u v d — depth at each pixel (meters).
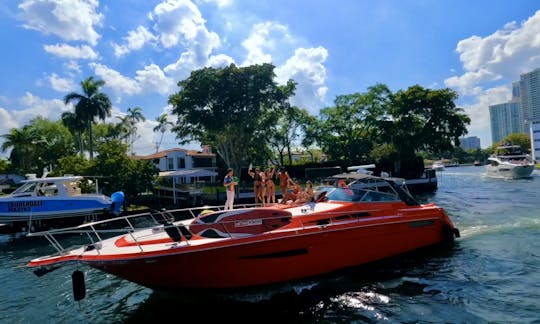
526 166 40.12
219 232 8.15
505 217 15.64
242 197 30.28
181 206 29.41
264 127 39.22
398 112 45.38
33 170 49.16
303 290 8.25
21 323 7.61
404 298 7.63
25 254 14.99
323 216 8.98
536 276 8.47
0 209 18.25
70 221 20.08
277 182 31.14
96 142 55.81
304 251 8.32
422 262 9.82
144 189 28.09
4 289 9.82
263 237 7.82
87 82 43.31
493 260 9.70
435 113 44.25
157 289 7.80
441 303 7.29
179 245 7.35
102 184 26.92
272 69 35.97
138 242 7.75
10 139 47.16
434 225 10.70
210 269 7.52
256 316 7.16
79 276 7.12
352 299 7.69
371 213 9.69
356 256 9.08
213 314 7.37
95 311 7.97
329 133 52.09
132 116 56.59
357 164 48.59
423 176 38.97
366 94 49.00
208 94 35.00
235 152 39.28
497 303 7.15
